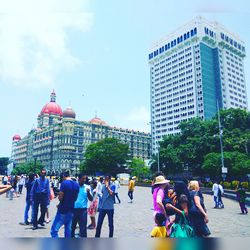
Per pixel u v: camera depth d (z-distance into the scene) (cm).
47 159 11794
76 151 10925
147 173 8656
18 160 15050
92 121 12194
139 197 2736
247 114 5150
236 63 14312
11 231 890
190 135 5919
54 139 11606
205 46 13238
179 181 556
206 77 12838
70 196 682
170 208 516
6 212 1375
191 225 511
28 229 932
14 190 2383
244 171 4041
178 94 13750
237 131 4903
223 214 1510
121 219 1253
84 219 768
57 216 677
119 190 4162
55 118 13775
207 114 12381
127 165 9019
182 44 13825
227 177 4716
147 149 13912
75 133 11056
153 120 14988
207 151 5141
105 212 763
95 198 1030
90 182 1089
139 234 911
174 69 14212
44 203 986
